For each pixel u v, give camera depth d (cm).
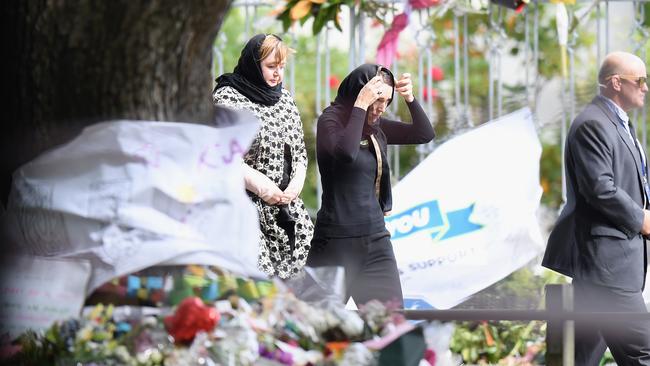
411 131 1321
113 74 832
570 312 897
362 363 788
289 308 801
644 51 1662
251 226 838
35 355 778
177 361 755
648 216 1240
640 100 1281
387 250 1220
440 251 1441
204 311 766
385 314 830
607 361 1441
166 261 796
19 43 840
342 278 894
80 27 823
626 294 1241
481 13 1655
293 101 1288
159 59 834
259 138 1232
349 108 1227
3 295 805
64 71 834
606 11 1648
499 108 1653
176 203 817
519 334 1346
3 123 855
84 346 771
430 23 1620
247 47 1252
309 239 1265
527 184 1473
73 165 817
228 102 1238
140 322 774
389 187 1251
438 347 870
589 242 1252
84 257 805
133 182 811
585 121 1261
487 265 1438
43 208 814
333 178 1213
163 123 821
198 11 825
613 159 1254
